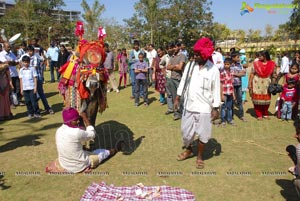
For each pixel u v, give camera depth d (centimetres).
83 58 573
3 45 1009
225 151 630
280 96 874
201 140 542
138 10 3312
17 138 719
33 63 919
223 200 449
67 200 453
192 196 454
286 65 1519
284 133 745
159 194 458
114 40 3469
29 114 901
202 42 524
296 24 2909
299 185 410
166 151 633
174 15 3238
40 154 621
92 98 588
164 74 1035
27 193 472
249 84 875
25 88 880
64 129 527
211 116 547
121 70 1443
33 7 4366
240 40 4238
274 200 448
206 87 531
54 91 1378
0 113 872
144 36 3297
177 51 873
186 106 549
